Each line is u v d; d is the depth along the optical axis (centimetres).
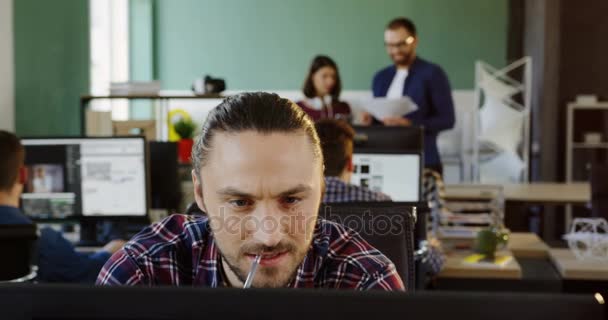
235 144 77
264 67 811
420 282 235
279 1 808
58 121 500
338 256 99
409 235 142
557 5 724
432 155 498
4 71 414
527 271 298
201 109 772
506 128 706
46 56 476
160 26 806
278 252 80
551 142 732
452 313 53
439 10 799
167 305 55
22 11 438
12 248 191
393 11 802
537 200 468
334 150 240
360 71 808
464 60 800
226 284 97
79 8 547
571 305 52
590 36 777
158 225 104
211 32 809
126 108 734
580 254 302
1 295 56
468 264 293
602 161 772
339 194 226
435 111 502
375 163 319
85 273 253
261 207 78
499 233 303
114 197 341
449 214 334
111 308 55
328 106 507
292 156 77
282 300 55
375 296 54
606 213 477
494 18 796
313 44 809
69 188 340
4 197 247
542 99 731
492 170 731
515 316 53
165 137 734
